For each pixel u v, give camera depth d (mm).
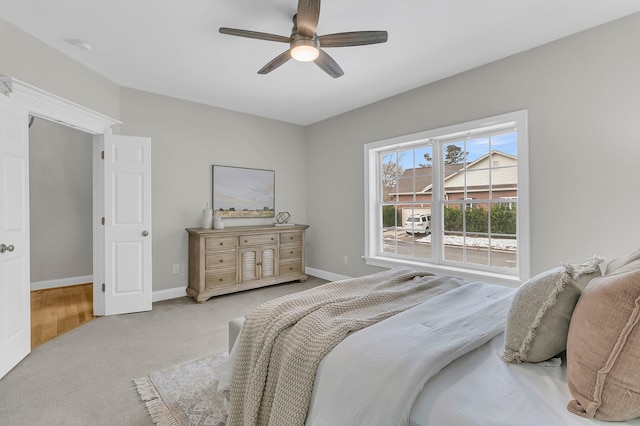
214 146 4496
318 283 4867
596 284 945
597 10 2354
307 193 5488
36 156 4547
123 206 3498
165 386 2084
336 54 2994
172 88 3838
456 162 3686
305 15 2033
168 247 4109
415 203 4070
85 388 2070
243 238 4301
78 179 4863
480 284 2102
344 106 4508
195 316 3443
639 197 2391
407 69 3318
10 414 1808
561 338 1072
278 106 4500
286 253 4766
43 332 3012
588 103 2605
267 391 1373
